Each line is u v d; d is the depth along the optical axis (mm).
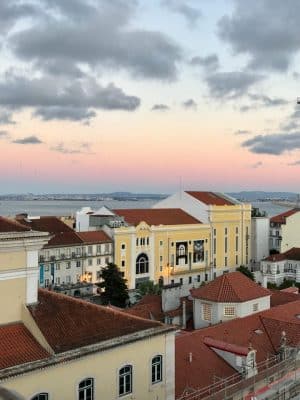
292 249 131125
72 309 31781
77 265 114375
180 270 132875
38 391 26359
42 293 32625
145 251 125312
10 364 26031
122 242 121000
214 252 141250
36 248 30453
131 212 132500
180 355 39500
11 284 29234
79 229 130125
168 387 33250
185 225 133625
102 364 29297
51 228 117312
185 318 54312
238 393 36344
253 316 48844
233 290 51438
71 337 29172
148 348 31984
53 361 26766
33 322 29016
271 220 161500
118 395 30234
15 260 29438
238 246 148625
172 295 58125
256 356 42281
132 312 55562
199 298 52312
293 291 68812
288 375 39156
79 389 28266
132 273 122312
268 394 35781
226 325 45906
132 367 30984
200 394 34531
